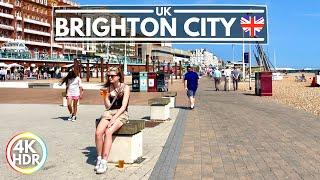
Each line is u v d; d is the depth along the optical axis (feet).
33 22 379.76
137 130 25.18
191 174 22.33
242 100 80.43
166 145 31.09
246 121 46.60
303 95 93.71
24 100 80.59
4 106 67.00
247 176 22.04
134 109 62.54
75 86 46.88
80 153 27.78
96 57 328.70
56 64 317.22
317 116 51.75
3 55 257.96
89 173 22.41
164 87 115.34
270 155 27.68
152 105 46.93
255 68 278.46
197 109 61.57
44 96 92.12
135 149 25.32
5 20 344.49
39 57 296.71
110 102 24.63
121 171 22.90
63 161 25.30
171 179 21.22
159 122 45.83
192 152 28.50
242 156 27.30
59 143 31.73
